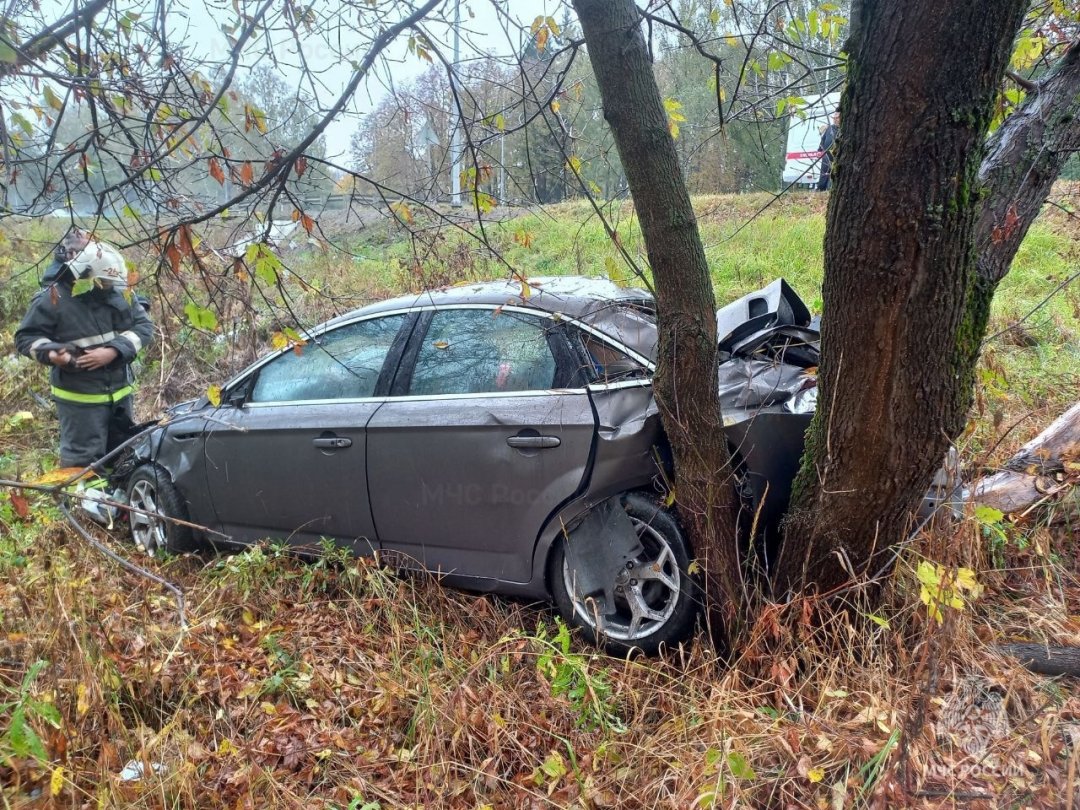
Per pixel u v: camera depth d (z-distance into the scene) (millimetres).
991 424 4168
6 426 6488
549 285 3623
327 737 2682
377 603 3469
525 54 3186
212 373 6277
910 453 2457
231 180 2789
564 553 3236
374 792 2418
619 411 3080
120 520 4910
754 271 8172
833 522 2635
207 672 2986
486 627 3365
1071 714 2391
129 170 2760
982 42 2018
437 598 3508
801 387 3004
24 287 8133
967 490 3229
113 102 2859
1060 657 2643
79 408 4945
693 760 2307
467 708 2643
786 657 2611
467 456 3365
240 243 2898
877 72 2148
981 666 2572
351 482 3719
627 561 3090
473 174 2996
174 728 2592
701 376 2713
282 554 3916
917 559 2727
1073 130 2619
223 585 3623
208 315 2543
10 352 7559
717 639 2955
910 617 2713
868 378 2387
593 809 2289
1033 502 3426
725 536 2816
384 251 6949
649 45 2820
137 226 2891
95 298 4875
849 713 2443
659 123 2621
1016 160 2607
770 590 2879
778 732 2336
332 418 3777
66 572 3062
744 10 3256
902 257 2219
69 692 2545
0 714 2465
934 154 2117
